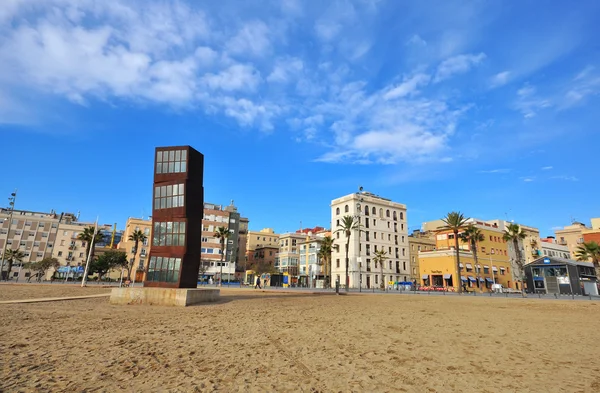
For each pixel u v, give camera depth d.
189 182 28.59
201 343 11.57
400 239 99.25
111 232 134.25
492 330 15.85
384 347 11.52
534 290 73.12
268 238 129.50
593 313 25.17
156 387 7.00
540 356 10.49
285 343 11.87
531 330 16.05
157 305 25.06
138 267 99.00
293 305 28.17
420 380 7.87
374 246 93.19
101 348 10.42
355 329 15.43
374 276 90.75
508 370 8.81
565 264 69.69
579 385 7.60
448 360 9.82
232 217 106.19
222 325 15.80
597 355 10.73
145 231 103.19
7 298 27.52
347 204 94.69
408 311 24.72
